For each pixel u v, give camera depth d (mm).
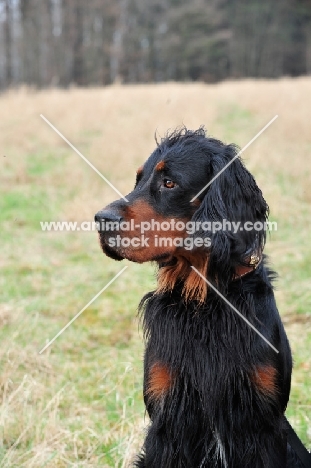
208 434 3812
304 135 16906
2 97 25719
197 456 3887
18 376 5641
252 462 3764
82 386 5723
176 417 3846
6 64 51312
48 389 5496
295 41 74125
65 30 57125
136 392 5418
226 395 3729
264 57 73500
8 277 8680
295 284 7930
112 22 61000
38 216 11578
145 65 67250
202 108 22094
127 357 6125
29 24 52562
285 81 37469
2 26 52125
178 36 67875
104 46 60625
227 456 3775
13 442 4711
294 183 12305
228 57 72875
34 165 15672
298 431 4875
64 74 56750
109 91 27594
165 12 68875
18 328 6504
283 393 3834
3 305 7402
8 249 9883
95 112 22031
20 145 17750
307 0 64188
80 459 4562
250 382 3682
